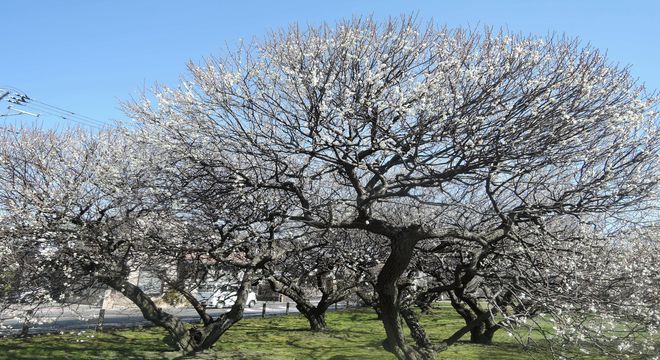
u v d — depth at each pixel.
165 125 9.91
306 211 9.30
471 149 7.90
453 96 8.13
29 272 10.36
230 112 9.76
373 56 9.72
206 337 11.45
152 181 10.59
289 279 13.48
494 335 16.23
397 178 8.63
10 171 11.37
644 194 8.88
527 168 8.48
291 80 9.23
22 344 12.40
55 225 10.43
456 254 11.74
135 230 11.12
